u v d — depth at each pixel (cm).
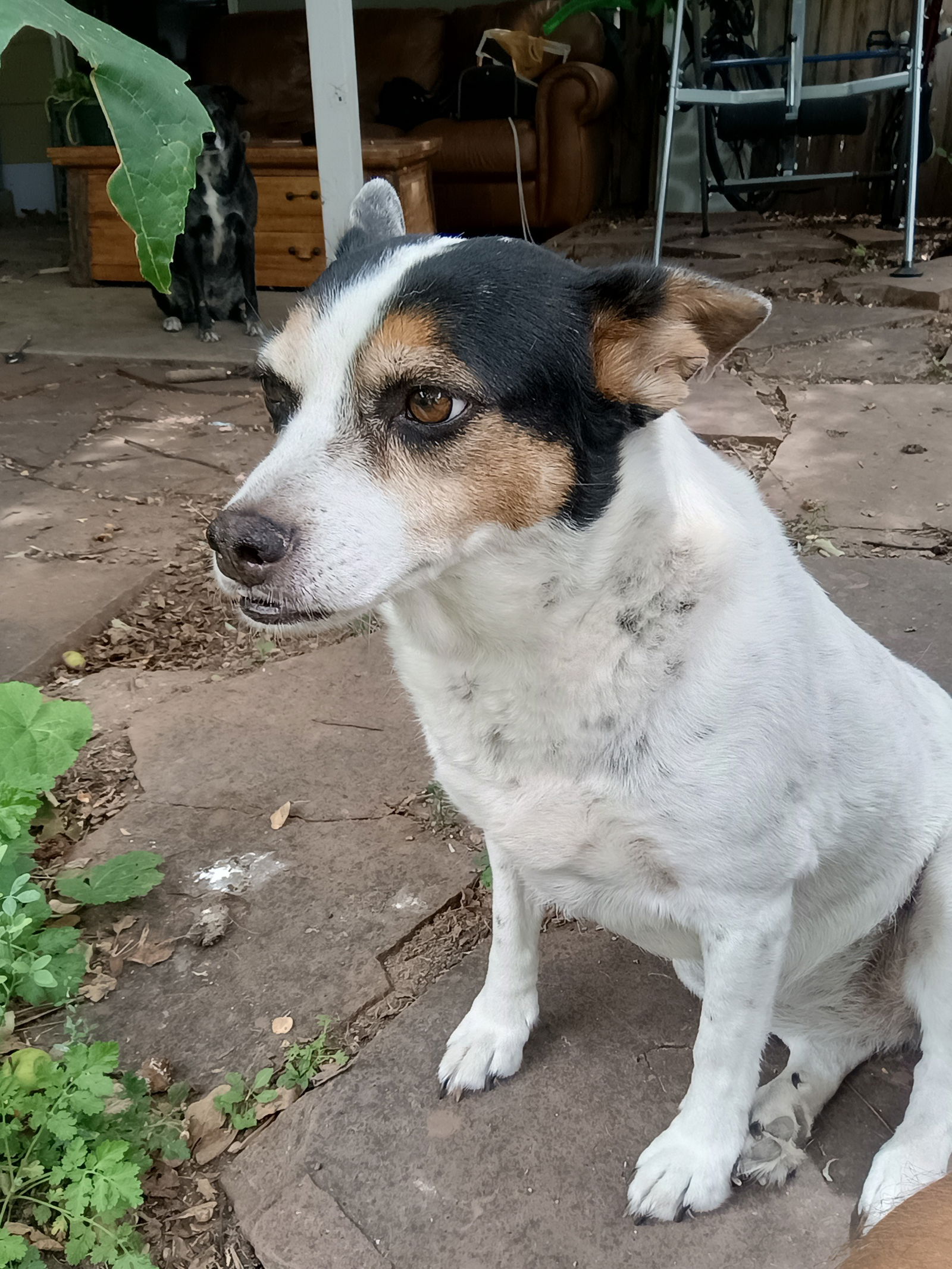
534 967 53
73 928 61
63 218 306
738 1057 46
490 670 43
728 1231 45
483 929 62
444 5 273
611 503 41
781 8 232
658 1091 52
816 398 139
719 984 45
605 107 225
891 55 190
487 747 45
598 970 59
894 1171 45
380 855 68
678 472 43
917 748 50
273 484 40
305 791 73
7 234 284
